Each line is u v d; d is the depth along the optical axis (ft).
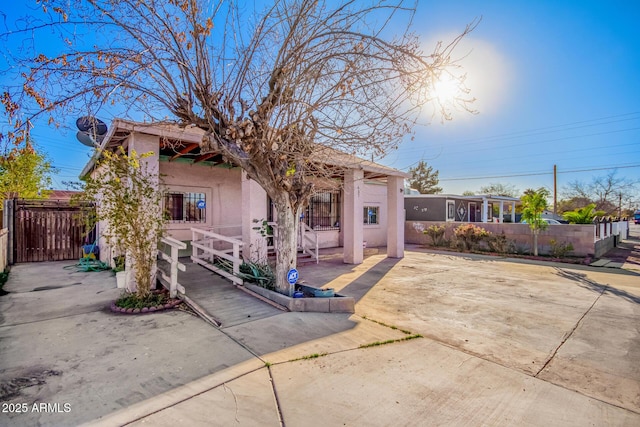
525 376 10.32
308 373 10.25
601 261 35.32
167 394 8.93
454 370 10.65
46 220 34.14
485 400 8.91
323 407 8.44
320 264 32.45
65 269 28.71
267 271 21.70
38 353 11.46
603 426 7.89
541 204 38.91
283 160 17.71
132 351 11.66
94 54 13.70
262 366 10.63
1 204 35.94
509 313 16.94
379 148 16.49
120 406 8.33
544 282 24.75
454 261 35.35
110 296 19.39
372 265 32.04
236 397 8.83
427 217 66.18
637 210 129.29
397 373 10.35
